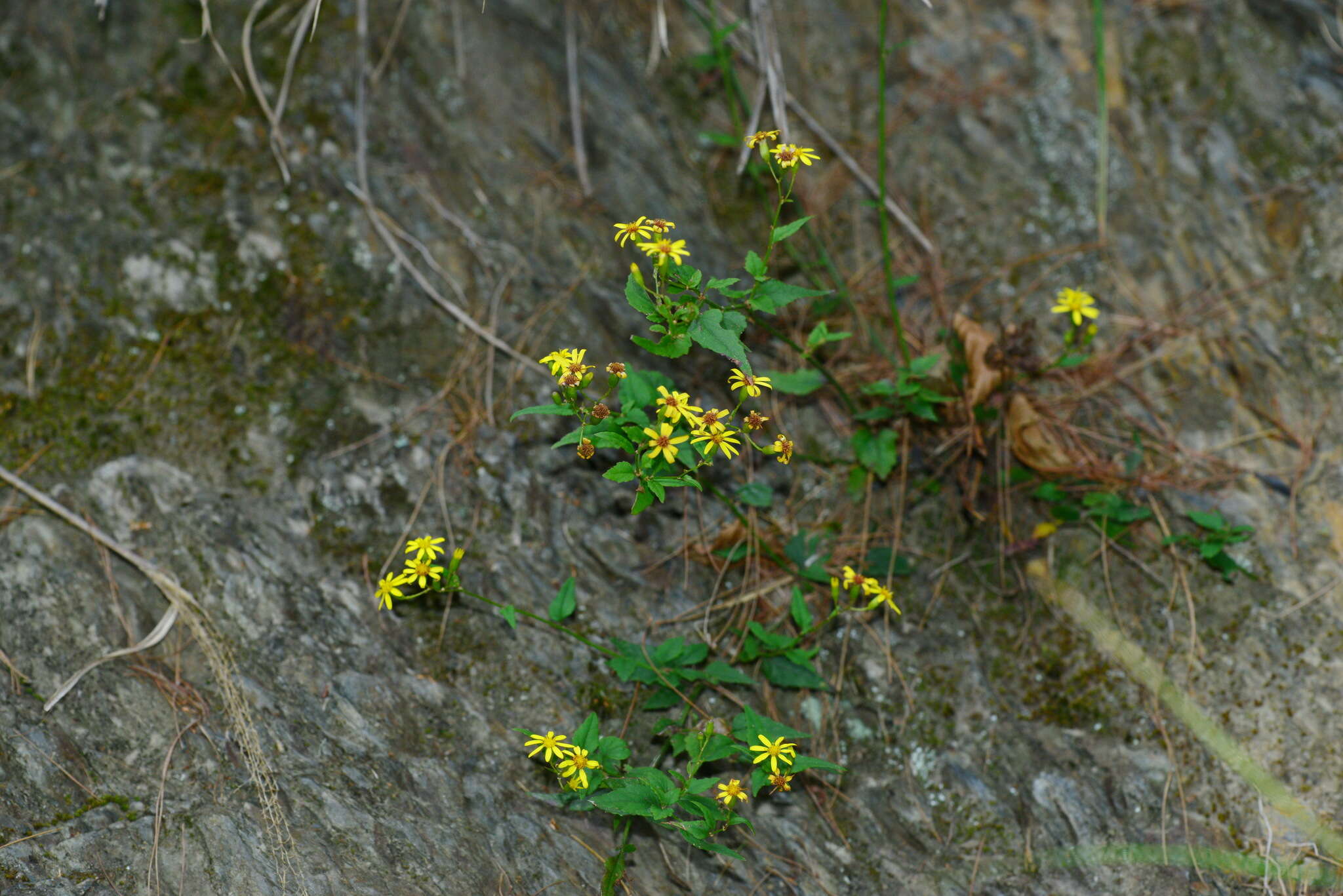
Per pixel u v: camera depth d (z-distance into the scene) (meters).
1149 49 3.61
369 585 2.62
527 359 2.97
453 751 2.38
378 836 2.15
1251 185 3.40
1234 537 2.76
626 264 3.23
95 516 2.58
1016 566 2.87
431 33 3.43
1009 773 2.56
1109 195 3.40
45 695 2.28
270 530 2.64
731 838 2.35
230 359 2.85
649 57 3.64
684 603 2.75
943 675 2.71
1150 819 2.47
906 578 2.86
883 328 3.22
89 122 3.11
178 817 2.11
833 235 3.41
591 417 2.13
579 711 2.52
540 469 2.86
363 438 2.81
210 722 2.29
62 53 3.20
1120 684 2.68
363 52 3.29
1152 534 2.88
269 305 2.94
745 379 2.10
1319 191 3.35
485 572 2.68
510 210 3.23
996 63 3.65
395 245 3.04
